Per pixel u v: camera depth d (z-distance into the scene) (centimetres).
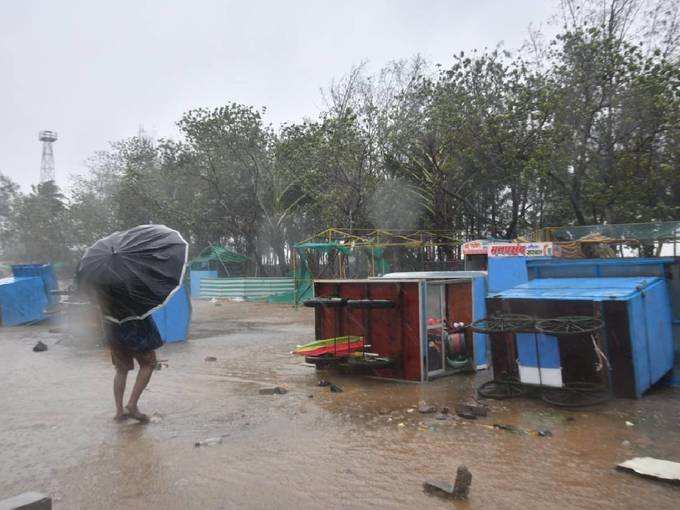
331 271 2652
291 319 1853
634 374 661
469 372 871
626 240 974
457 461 486
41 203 4681
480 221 2512
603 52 1778
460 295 875
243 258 3353
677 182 1770
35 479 456
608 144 1827
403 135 2414
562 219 2225
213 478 452
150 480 450
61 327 1606
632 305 662
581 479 442
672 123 1662
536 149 1831
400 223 2642
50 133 8612
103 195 4028
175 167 3466
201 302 2689
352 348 836
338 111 2719
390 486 433
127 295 588
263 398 725
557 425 588
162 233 661
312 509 394
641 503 398
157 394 754
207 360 1030
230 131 3130
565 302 697
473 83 2103
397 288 814
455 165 2284
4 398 745
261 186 3262
